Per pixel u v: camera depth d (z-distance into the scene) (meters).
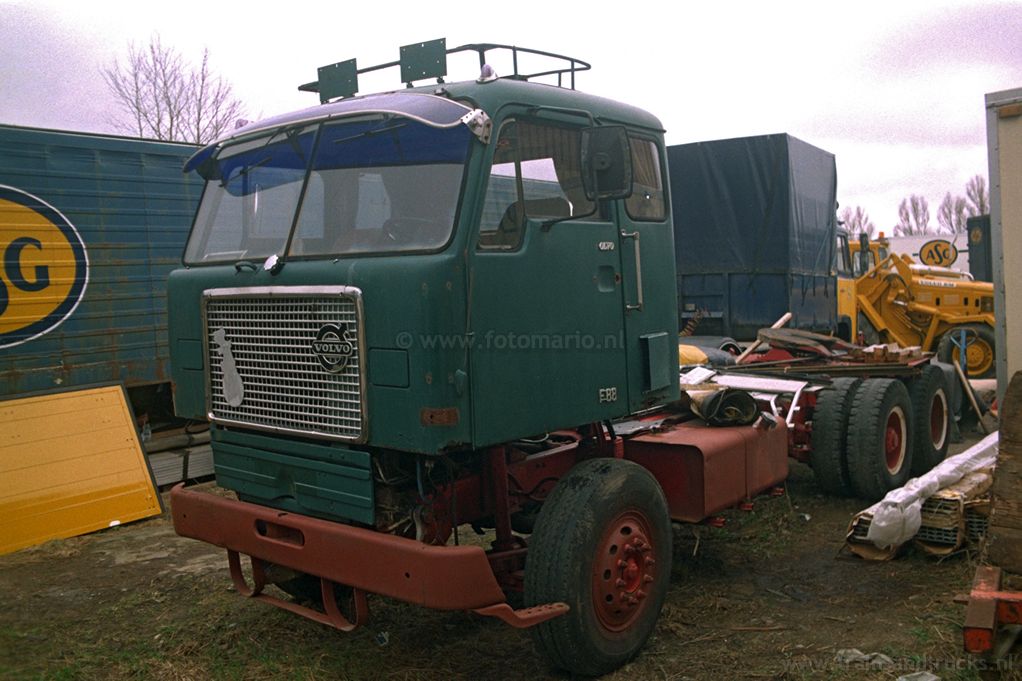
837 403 6.84
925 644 4.12
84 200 7.38
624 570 3.98
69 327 7.29
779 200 10.56
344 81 4.59
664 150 4.74
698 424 5.34
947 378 8.48
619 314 4.23
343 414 3.61
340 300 3.58
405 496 3.76
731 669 3.97
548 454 4.46
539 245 3.76
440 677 3.99
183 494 4.34
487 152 3.56
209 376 4.23
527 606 3.76
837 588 5.02
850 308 13.87
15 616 4.80
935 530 5.32
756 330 10.82
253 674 4.02
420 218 3.56
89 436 6.97
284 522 3.78
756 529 6.20
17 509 6.30
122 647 4.37
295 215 3.94
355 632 4.50
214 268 4.25
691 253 11.27
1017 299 4.68
